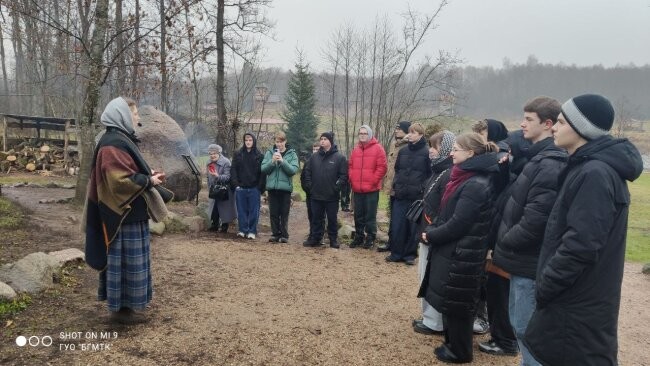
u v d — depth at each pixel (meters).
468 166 3.50
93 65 8.46
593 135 2.44
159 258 5.88
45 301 4.16
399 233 6.56
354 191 7.33
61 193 10.05
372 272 6.05
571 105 2.49
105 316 3.96
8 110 26.52
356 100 18.80
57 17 14.71
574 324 2.38
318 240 7.38
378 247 7.28
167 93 14.65
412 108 17.77
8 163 14.40
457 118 17.94
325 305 4.75
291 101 28.66
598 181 2.31
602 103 2.42
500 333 3.88
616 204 2.34
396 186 6.54
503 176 3.95
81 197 8.37
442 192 4.28
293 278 5.54
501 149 4.09
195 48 11.77
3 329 3.60
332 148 7.27
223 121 13.69
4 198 7.98
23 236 6.03
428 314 4.20
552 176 3.07
